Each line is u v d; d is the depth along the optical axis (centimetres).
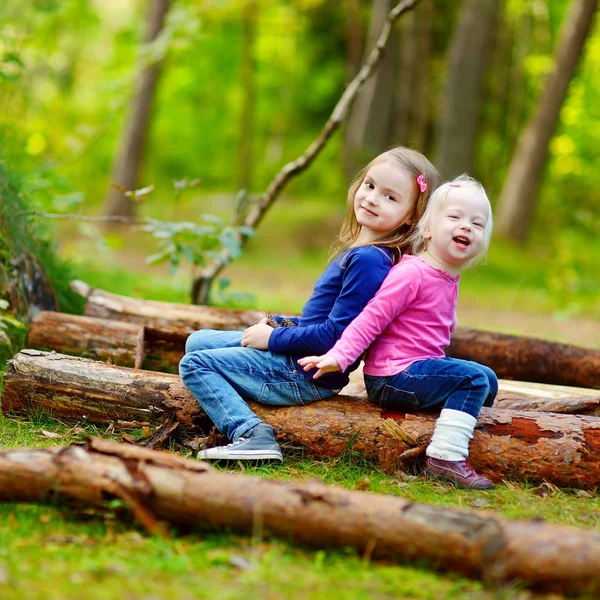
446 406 444
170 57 2248
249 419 451
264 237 2102
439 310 462
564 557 294
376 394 466
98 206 2509
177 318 662
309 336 457
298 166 792
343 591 289
